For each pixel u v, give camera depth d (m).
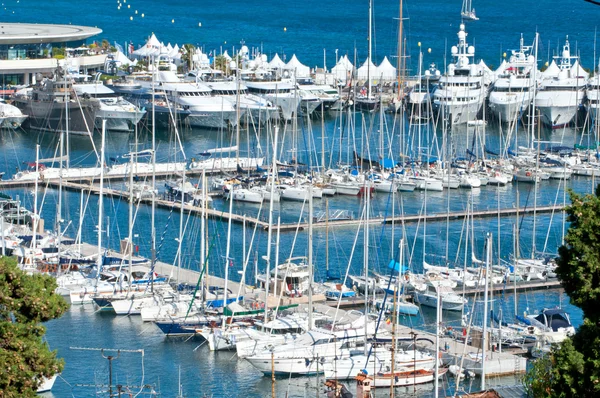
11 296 177.38
